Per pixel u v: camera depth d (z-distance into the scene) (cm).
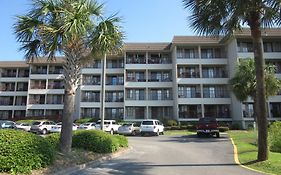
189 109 4812
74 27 1182
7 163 898
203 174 1114
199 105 4819
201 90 4756
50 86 5794
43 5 1272
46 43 1266
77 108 5419
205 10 1285
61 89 5753
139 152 1831
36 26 1286
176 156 1647
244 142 2292
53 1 1294
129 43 5278
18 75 6291
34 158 959
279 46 4491
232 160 1481
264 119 1333
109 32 1314
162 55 5266
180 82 4775
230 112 4722
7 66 6200
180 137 3055
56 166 1071
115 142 1708
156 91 5141
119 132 3503
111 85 5366
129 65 5109
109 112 5344
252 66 3216
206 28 1343
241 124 4241
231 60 4647
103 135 1603
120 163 1373
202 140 2669
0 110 6175
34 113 5788
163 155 1689
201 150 1934
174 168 1253
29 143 962
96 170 1168
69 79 1294
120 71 5362
